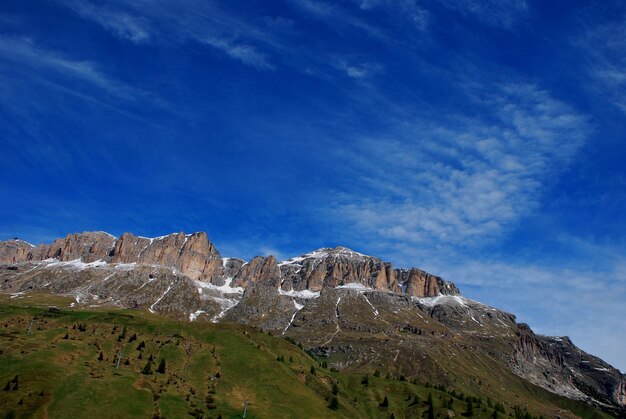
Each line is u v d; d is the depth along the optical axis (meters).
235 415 196.62
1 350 192.00
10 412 151.00
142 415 169.50
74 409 160.12
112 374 193.62
